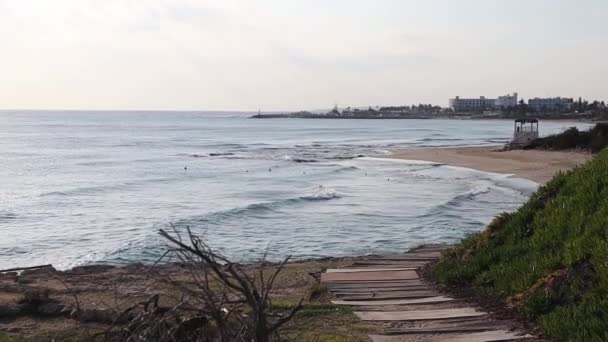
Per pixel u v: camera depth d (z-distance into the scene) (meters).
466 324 7.26
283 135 106.19
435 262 11.02
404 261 12.34
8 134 96.56
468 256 9.94
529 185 33.28
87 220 23.56
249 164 49.44
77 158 53.84
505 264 8.80
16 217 24.22
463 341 6.58
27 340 6.85
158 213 25.20
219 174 41.44
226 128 139.12
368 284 9.79
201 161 52.19
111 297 9.15
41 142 76.69
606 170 8.95
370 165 48.19
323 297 9.02
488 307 7.94
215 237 19.58
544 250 8.39
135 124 159.62
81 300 8.92
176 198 29.84
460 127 160.75
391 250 17.30
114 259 16.62
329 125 171.12
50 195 30.25
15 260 17.06
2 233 20.91
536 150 59.25
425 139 93.12
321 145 76.44
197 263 4.26
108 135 98.19
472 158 51.78
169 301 7.34
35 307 8.20
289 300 9.01
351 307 8.21
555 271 7.61
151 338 4.20
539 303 7.17
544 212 9.37
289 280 11.33
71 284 10.70
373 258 13.83
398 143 81.25
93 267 14.42
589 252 7.31
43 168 44.75
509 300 7.83
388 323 7.44
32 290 9.24
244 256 16.52
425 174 40.72
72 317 7.62
